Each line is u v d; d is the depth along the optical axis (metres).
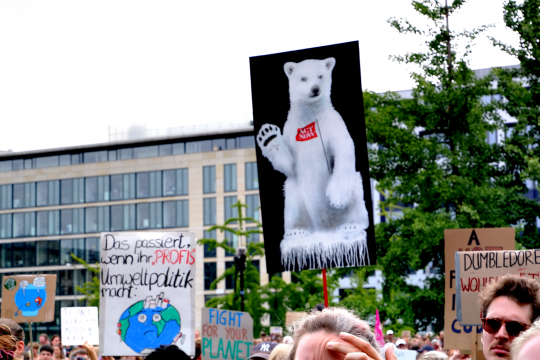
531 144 20.11
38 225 73.31
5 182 74.88
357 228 6.07
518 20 19.70
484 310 3.75
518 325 3.55
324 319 2.23
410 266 19.62
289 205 6.20
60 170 73.50
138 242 8.22
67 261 71.75
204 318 7.46
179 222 68.44
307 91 6.21
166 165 69.81
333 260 6.09
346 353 2.04
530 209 19.12
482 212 18.61
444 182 18.98
